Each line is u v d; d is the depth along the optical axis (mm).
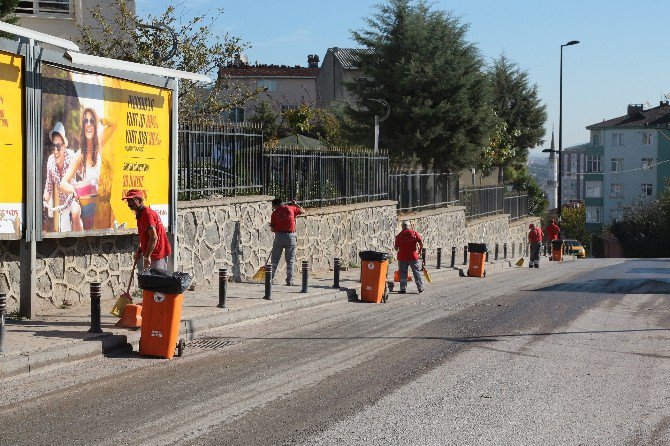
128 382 9000
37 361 9516
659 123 91125
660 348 11773
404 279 20469
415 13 34781
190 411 7699
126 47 24688
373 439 6836
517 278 26281
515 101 57000
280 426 7199
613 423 7539
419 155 35031
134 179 14453
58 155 12508
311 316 15125
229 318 13742
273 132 40562
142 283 10469
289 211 18625
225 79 28344
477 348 11531
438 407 7992
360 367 10016
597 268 32500
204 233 17203
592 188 94812
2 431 6938
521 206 54281
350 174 25688
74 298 13438
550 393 8719
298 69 65188
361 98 35000
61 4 24000
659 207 72688
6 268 11977
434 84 33875
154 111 14938
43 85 12141
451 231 36469
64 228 12695
